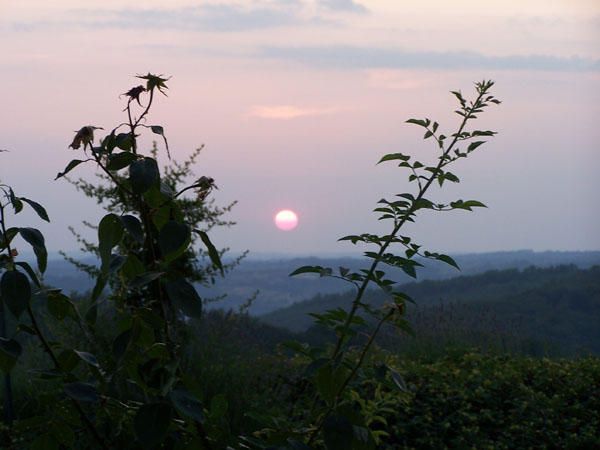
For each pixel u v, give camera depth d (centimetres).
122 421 218
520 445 711
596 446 710
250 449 232
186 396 194
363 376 255
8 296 184
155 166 197
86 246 834
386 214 280
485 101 299
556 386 850
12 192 192
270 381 733
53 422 214
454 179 291
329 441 221
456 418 746
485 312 1316
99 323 602
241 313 916
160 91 201
